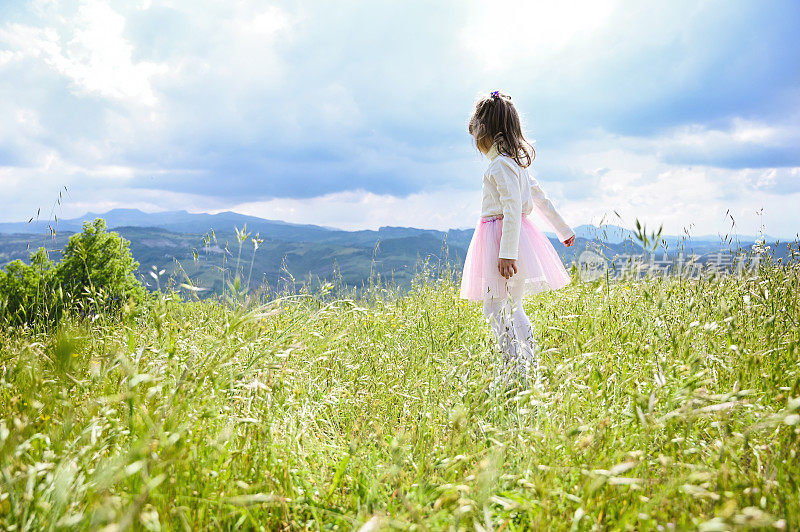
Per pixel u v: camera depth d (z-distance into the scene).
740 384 2.00
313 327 2.52
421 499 1.61
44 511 1.27
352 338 3.24
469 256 3.81
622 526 1.30
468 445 1.87
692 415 1.49
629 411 1.82
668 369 1.92
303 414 2.06
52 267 3.06
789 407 1.34
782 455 1.59
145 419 1.54
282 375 1.96
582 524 1.40
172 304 2.00
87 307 2.55
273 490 1.60
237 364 1.88
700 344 2.17
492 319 2.79
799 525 1.28
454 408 1.95
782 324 2.49
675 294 2.71
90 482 1.35
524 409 1.94
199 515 1.42
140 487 1.43
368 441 2.01
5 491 1.37
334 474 1.81
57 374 1.87
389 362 2.97
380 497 1.65
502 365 2.39
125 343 2.17
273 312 1.84
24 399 1.96
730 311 2.40
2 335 2.78
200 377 1.61
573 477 1.59
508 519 1.53
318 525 1.52
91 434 1.50
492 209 3.58
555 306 3.70
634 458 1.55
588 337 2.69
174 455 1.43
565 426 1.82
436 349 2.89
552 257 3.65
